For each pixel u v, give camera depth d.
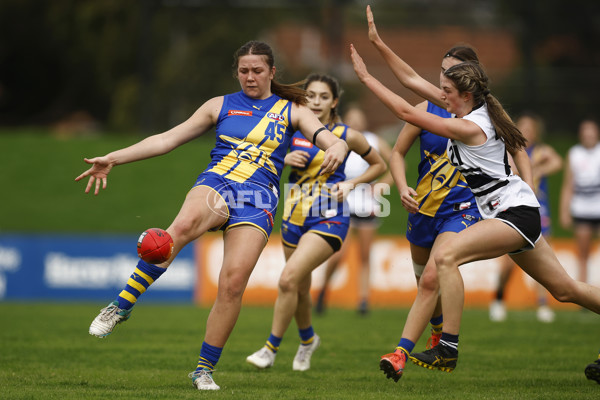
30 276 48.22
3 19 92.75
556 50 75.44
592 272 46.06
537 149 35.34
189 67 68.94
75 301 47.25
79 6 88.31
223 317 17.53
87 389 17.66
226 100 18.50
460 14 72.62
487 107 17.58
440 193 19.83
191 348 25.69
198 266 47.69
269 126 18.06
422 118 17.34
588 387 18.73
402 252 46.91
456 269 17.20
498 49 71.81
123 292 17.03
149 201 63.38
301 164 22.28
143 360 22.92
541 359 23.78
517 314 41.28
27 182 65.00
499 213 17.45
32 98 97.00
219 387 17.88
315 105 22.70
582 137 41.00
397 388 18.45
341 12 66.56
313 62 73.88
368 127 69.44
